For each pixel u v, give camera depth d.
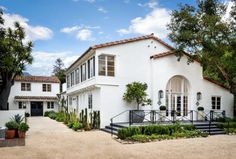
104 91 19.16
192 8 20.77
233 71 21.52
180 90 22.36
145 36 20.91
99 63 19.19
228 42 19.97
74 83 28.69
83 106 24.64
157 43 21.53
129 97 19.22
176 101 21.95
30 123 25.22
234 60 20.69
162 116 19.72
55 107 39.81
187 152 10.87
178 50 21.05
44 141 13.75
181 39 20.34
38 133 17.14
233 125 18.52
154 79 20.67
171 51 21.38
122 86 19.81
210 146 12.30
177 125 15.99
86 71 22.55
